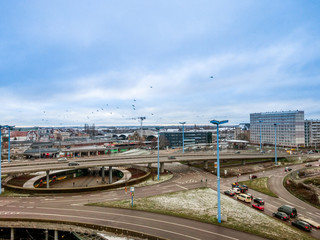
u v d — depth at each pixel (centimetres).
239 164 11438
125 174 9350
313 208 5516
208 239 3719
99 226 4134
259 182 7925
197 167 10719
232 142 19512
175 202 5581
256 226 4262
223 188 7069
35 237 4616
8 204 5397
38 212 4862
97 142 19962
